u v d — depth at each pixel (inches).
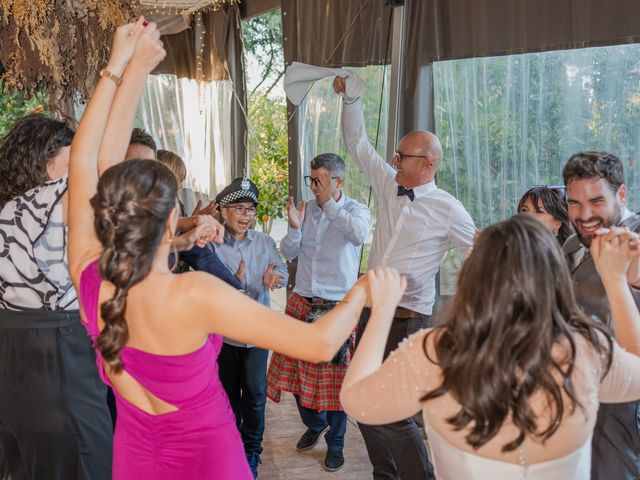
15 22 145.6
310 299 143.5
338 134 181.5
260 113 269.0
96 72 153.0
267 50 269.1
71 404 85.4
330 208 137.6
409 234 118.4
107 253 58.8
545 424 50.1
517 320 49.4
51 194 83.5
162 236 60.8
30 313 84.3
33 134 86.4
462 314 51.2
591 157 79.2
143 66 74.0
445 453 54.9
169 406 64.0
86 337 87.6
